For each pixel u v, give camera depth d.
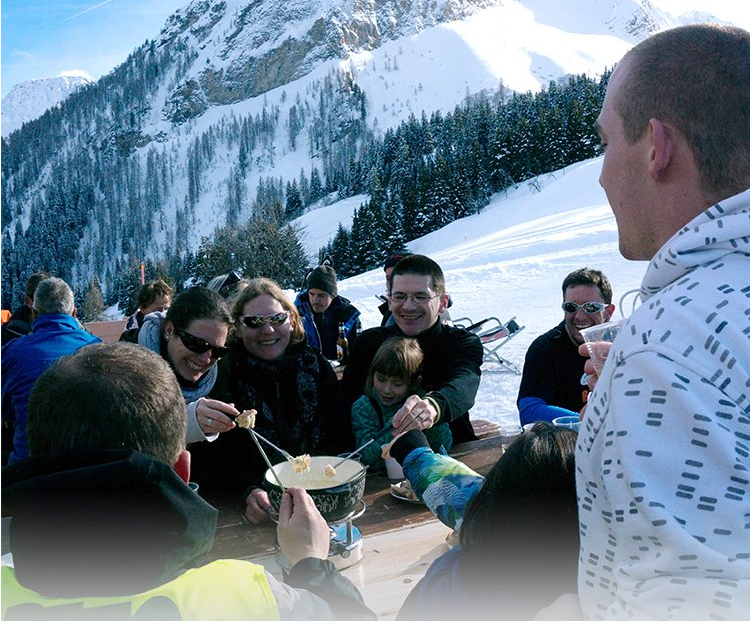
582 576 0.88
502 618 1.10
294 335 2.70
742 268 0.81
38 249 163.38
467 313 12.27
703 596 0.69
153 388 0.97
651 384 0.78
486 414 6.37
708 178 0.88
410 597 1.28
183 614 0.88
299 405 2.62
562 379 3.07
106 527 0.82
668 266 0.87
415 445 1.78
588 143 70.00
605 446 0.82
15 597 0.86
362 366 3.15
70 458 0.87
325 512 1.66
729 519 0.71
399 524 1.97
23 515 0.82
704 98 0.87
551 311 11.69
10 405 3.07
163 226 180.12
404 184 78.75
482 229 57.34
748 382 0.75
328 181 141.88
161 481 0.85
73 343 3.12
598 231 21.12
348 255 63.84
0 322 5.85
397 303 2.92
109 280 129.88
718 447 0.72
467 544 1.18
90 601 0.83
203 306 2.40
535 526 1.08
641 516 0.75
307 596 1.04
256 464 2.41
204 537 0.89
